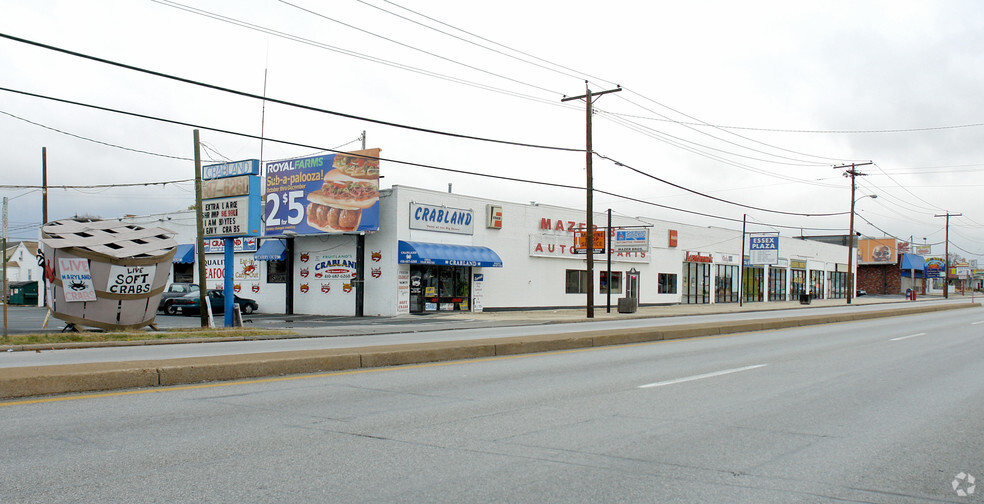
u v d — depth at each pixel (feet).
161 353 45.16
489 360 42.16
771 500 15.94
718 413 25.99
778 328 77.56
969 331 74.59
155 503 14.73
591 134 98.07
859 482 17.52
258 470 17.38
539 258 123.95
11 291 142.61
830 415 26.02
